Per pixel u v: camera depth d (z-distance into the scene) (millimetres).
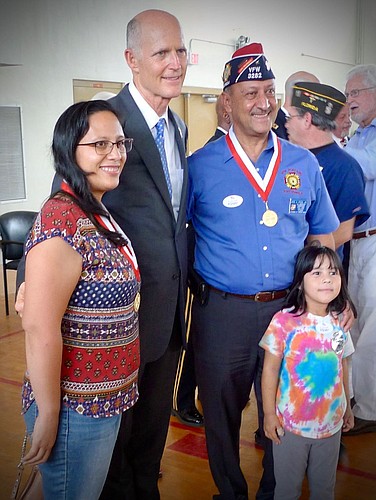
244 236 1987
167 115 2000
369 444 2773
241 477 2152
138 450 2145
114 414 1511
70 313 1435
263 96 1941
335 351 1899
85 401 1463
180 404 3025
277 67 8023
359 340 2844
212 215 2025
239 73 1940
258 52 1943
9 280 6199
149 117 1917
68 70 6664
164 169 1938
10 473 2504
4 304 5469
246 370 2072
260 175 2014
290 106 2578
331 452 1930
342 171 2461
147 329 1946
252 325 2014
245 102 1945
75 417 1463
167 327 1986
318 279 1875
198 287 2084
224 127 2957
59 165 1477
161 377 2088
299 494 1992
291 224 2035
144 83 1893
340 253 2705
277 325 1929
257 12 7918
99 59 6914
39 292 1351
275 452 1957
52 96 6598
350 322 1968
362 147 2855
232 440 2137
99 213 1482
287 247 2010
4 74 6184
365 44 8289
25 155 6559
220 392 2080
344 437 2842
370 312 2811
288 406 1907
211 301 2045
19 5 6141
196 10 7602
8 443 2797
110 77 7051
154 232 1899
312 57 8320
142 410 2104
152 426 2123
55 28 6480
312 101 2508
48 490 1530
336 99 2504
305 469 1972
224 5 7848
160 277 1922
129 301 1521
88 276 1419
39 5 6309
